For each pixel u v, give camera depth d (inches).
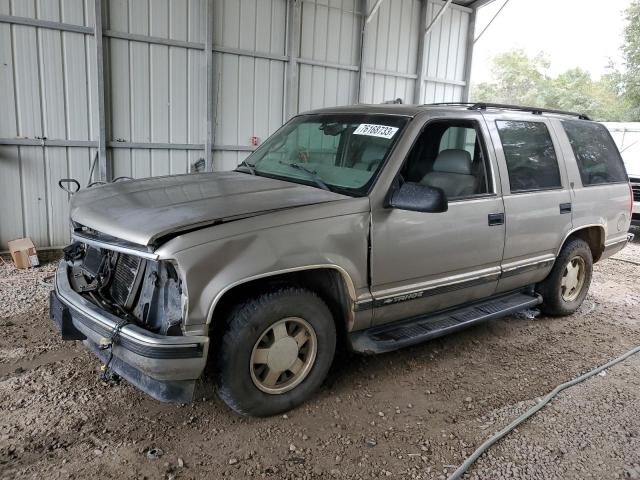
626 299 239.5
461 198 150.5
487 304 173.9
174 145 289.9
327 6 333.1
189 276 104.3
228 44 297.9
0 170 246.2
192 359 106.6
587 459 116.1
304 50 329.7
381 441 119.8
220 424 122.8
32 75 244.8
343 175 140.7
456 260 150.2
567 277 200.7
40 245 262.4
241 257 110.3
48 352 153.9
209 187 136.4
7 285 213.0
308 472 107.9
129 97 272.4
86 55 255.1
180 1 275.7
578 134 200.7
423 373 154.2
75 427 118.3
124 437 115.8
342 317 134.9
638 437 125.4
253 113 316.5
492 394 143.8
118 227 112.3
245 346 115.4
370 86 370.9
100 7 250.8
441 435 123.3
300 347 126.4
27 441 112.3
